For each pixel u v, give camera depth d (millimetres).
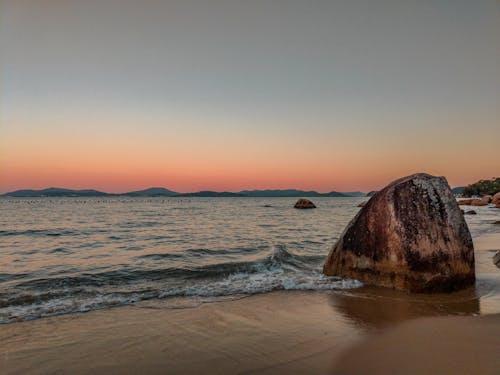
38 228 23766
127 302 6938
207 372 4039
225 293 7664
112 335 5176
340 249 8969
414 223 7727
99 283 8562
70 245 15406
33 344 4832
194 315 6148
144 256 12477
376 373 3939
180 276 9320
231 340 4992
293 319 5941
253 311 6406
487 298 7164
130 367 4164
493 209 51000
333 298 7258
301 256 12422
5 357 4414
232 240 17406
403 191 8086
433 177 8461
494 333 5156
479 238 17391
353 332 5305
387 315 6133
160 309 6508
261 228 24594
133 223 28641
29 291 7723
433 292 7461
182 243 16141
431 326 5516
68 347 4730
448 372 3887
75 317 6012
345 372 3996
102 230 22516
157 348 4707
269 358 4406
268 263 10875
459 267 7621
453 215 8023
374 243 8164
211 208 65312
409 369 4000
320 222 30844
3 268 10266
